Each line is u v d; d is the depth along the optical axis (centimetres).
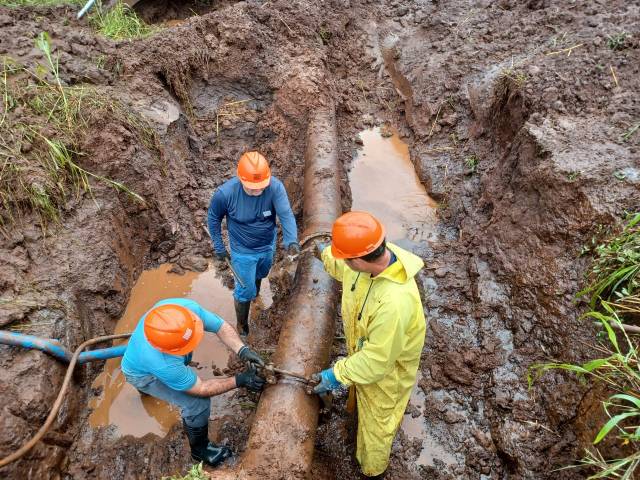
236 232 365
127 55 540
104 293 407
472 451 338
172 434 354
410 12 755
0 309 337
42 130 420
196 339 282
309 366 323
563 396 327
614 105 452
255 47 608
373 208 518
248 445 293
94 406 366
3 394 302
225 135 579
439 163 546
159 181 483
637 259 321
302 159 544
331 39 685
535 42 593
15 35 501
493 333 389
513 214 429
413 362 275
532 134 434
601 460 273
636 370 288
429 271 451
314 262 384
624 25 541
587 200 375
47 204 393
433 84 608
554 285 372
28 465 296
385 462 308
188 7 807
